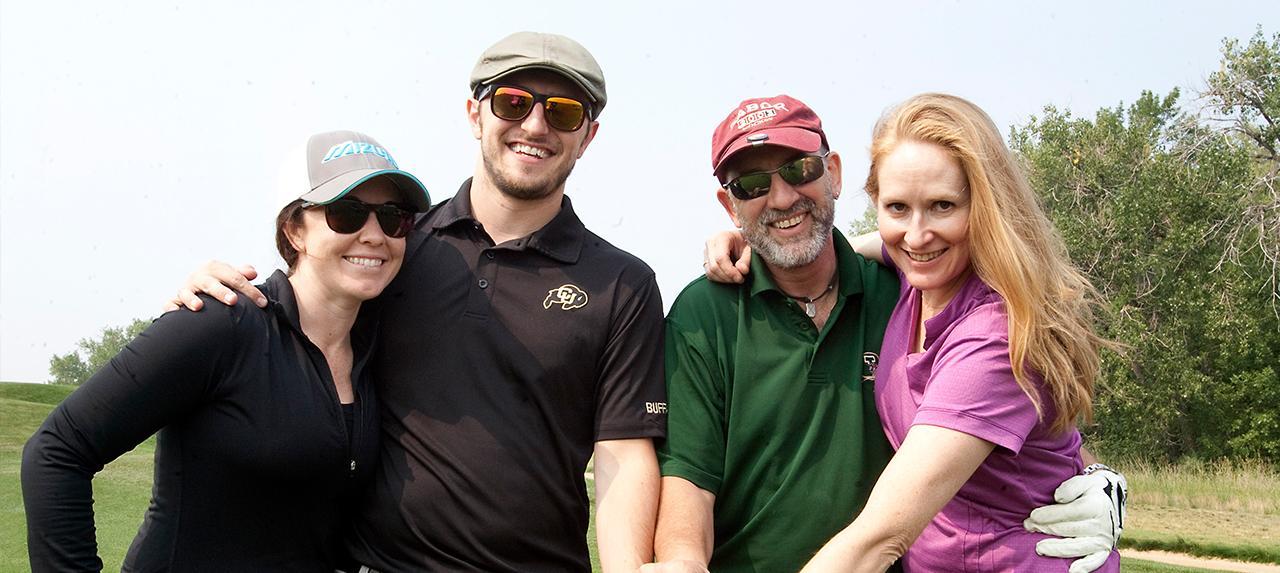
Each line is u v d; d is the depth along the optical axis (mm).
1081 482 2426
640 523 2822
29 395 26234
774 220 3014
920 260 2404
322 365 2682
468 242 3084
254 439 2494
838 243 3105
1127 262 23594
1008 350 2242
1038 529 2395
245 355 2523
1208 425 22969
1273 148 25328
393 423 2893
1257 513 16797
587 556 3125
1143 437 23047
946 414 2215
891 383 2729
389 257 2750
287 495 2578
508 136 2986
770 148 2975
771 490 2971
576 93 3082
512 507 2811
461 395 2865
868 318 3012
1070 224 23953
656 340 3115
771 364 3002
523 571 2840
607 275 3068
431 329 2934
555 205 3146
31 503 2328
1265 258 22703
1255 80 24953
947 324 2445
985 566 2406
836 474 2895
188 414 2508
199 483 2510
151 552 2520
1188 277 23172
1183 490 18859
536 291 2986
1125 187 24500
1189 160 25391
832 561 2168
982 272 2322
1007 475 2352
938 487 2186
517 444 2846
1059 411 2320
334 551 2850
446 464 2803
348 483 2734
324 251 2635
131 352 2389
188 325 2432
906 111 2426
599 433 2994
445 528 2775
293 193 2662
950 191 2311
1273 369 22422
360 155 2699
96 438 2355
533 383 2898
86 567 2396
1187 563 12336
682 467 2977
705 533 2865
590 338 2975
